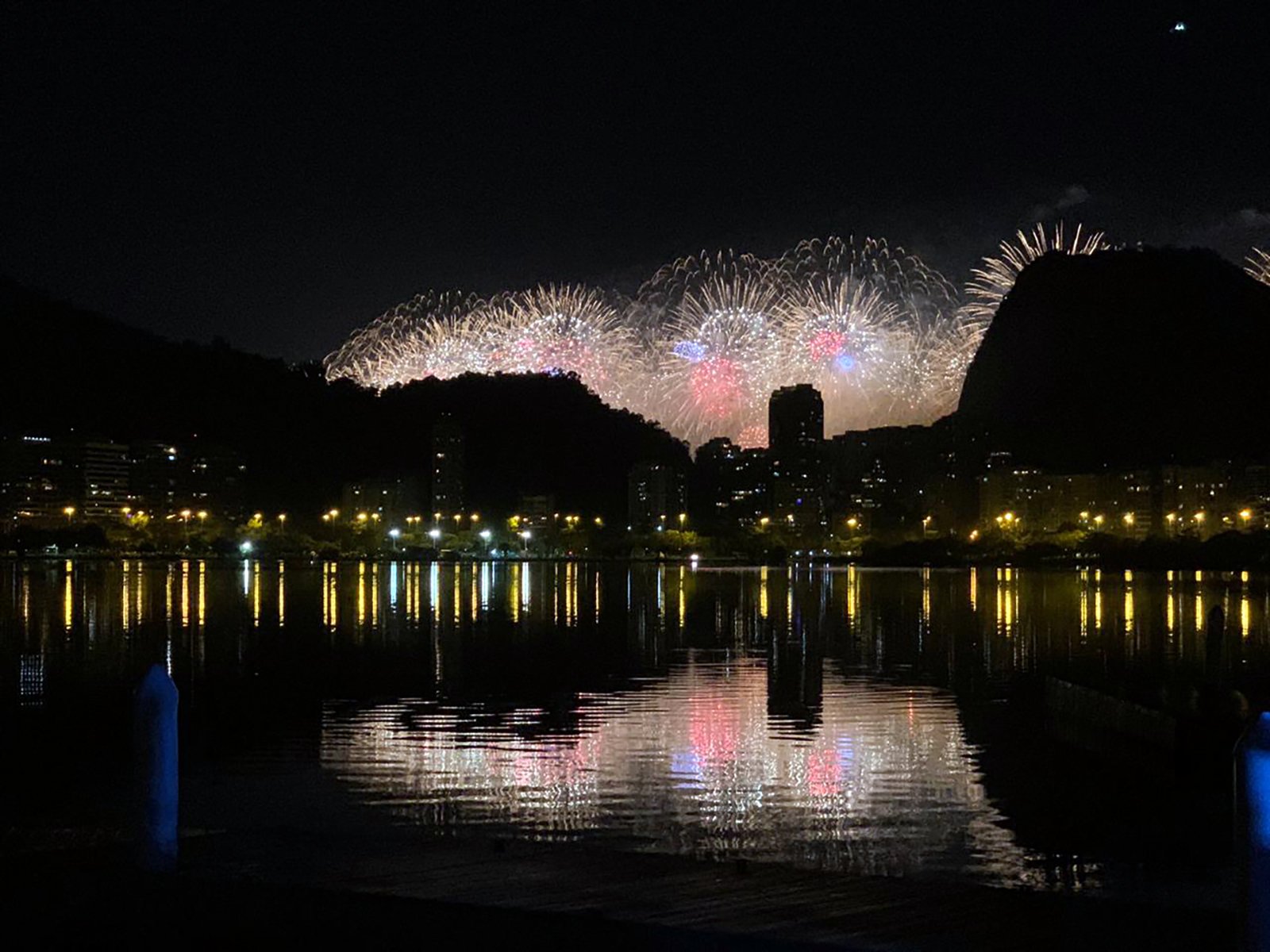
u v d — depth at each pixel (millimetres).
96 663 49875
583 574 173750
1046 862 20781
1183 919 12617
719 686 43312
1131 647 59125
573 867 14297
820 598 104062
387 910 12281
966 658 53656
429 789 25609
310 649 56750
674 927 12008
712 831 22656
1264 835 9266
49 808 23297
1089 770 28156
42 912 12039
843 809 24266
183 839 15328
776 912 12781
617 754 29578
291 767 27781
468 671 47969
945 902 13172
